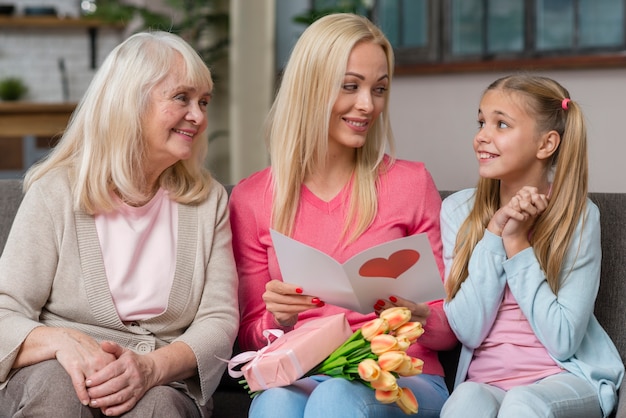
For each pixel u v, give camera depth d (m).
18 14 7.52
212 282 2.25
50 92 7.48
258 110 4.95
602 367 2.11
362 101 2.21
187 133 2.21
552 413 1.90
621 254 2.26
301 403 1.94
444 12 5.43
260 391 1.99
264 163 4.96
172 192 2.29
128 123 2.15
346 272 1.91
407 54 5.56
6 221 2.47
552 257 2.13
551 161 2.26
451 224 2.31
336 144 2.30
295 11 5.75
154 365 2.02
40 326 2.05
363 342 1.90
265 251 2.36
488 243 2.16
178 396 2.02
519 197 2.12
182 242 2.25
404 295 2.02
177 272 2.22
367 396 1.91
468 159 5.30
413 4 5.54
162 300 2.21
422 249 1.90
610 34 4.98
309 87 2.25
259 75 4.94
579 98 4.93
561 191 2.17
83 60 7.49
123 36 7.44
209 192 2.32
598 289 2.26
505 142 2.18
